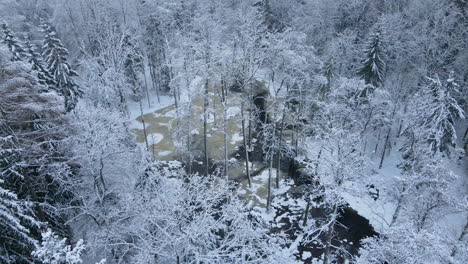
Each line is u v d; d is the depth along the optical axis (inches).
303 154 1224.2
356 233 940.0
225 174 1152.2
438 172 762.2
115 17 1560.0
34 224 513.3
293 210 1027.3
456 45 1272.1
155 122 1454.2
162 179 731.4
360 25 1635.1
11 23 1684.3
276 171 1206.9
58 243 298.4
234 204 677.3
